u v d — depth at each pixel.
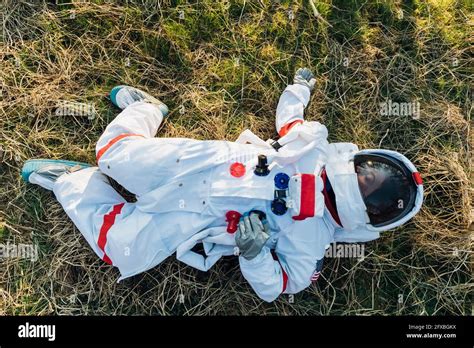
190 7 2.21
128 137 1.90
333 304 2.16
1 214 2.12
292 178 1.70
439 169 2.18
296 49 2.22
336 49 2.23
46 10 2.19
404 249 2.17
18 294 2.11
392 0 2.25
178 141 1.86
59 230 2.13
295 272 1.84
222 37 2.21
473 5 2.26
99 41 2.19
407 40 2.24
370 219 1.69
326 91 2.22
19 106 2.16
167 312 2.14
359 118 2.22
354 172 1.66
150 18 2.21
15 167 2.14
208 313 2.13
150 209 1.85
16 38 2.18
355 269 2.15
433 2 2.25
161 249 1.88
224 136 2.20
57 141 2.17
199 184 1.82
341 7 2.24
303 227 1.77
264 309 2.14
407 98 2.23
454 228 2.17
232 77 2.21
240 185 1.75
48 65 2.18
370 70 2.22
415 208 1.69
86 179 1.97
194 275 2.13
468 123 2.22
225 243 1.85
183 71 2.21
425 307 2.16
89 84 2.19
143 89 2.20
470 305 2.16
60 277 2.12
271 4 2.23
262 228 1.73
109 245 1.87
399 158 1.73
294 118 2.01
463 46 2.25
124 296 2.13
